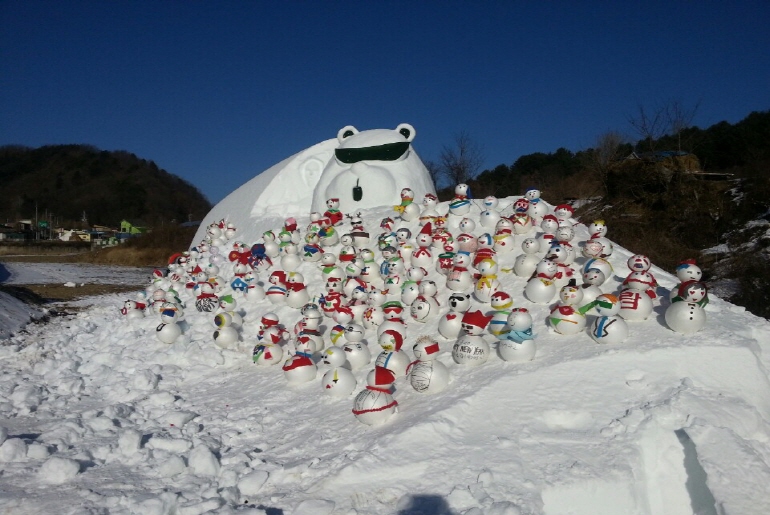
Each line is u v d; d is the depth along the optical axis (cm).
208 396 890
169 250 4878
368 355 862
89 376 1041
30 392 920
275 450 664
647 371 669
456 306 870
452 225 1171
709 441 543
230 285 1341
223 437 714
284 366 869
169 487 586
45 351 1241
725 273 2128
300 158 2362
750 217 2720
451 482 528
